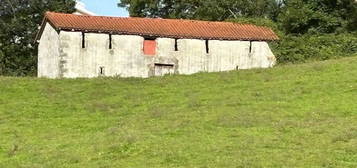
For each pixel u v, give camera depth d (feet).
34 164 77.10
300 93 113.80
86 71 153.69
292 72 136.15
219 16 260.42
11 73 233.14
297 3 224.94
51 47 158.30
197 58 162.71
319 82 121.19
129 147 81.25
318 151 75.46
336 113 96.89
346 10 219.61
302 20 217.77
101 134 92.89
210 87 128.16
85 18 159.94
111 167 73.15
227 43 165.68
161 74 159.22
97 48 154.81
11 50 238.27
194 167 70.74
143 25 162.40
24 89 132.77
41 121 108.27
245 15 265.34
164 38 160.35
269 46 182.50
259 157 73.36
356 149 74.95
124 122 102.12
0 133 99.40
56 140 91.81
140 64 157.89
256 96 114.83
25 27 238.89
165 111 107.65
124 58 156.76
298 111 100.42
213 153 76.33
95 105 118.11
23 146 88.38
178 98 119.65
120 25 159.12
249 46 167.73
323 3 221.05
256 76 136.26
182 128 92.38
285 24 222.07
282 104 106.32
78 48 153.17
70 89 132.46
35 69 237.04
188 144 81.30
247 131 88.74
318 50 186.50
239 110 103.55
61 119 109.29
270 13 271.08
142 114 107.76
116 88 132.67
